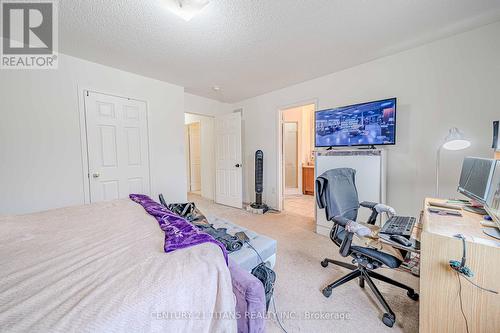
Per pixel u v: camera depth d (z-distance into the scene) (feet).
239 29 6.26
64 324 1.95
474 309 3.32
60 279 2.56
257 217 11.61
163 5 5.17
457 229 3.75
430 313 3.64
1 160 6.72
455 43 6.73
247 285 3.28
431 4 5.27
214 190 15.81
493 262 3.17
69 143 7.99
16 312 2.06
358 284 5.62
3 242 3.60
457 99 6.79
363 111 8.27
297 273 6.13
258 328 3.27
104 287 2.42
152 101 10.32
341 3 5.20
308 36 6.68
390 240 4.13
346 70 9.25
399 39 6.91
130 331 2.14
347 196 5.88
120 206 5.88
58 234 3.95
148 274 2.67
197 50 7.52
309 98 10.72
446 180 7.07
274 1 5.11
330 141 9.33
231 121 13.70
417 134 7.57
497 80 6.16
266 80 10.65
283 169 13.03
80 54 7.78
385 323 4.28
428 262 3.62
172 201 11.19
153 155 10.42
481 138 6.45
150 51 7.56
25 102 7.07
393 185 8.13
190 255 3.15
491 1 5.15
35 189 7.32
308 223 10.61
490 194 3.84
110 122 9.02
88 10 5.36
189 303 2.61
